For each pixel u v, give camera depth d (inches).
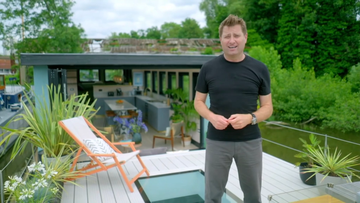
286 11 749.9
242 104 70.9
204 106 74.5
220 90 71.4
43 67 209.0
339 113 519.5
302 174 144.2
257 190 77.3
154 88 460.4
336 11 695.7
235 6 1064.2
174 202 130.5
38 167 109.7
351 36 689.6
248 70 70.9
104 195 130.4
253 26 864.3
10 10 824.9
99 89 457.7
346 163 134.0
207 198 78.2
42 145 138.6
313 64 726.5
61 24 829.2
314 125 564.7
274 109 629.6
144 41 979.9
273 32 836.0
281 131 549.6
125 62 211.8
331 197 94.9
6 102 379.6
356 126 488.4
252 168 74.3
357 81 583.2
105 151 140.3
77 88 466.0
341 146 462.9
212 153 75.0
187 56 226.4
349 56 680.4
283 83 640.4
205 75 74.5
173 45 994.1
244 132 72.6
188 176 158.4
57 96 148.9
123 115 295.1
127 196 129.6
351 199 90.1
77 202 123.0
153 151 192.9
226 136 73.0
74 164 135.2
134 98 449.4
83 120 150.5
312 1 708.7
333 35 698.8
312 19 696.4
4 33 821.2
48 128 139.8
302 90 585.6
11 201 109.9
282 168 167.9
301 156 148.4
